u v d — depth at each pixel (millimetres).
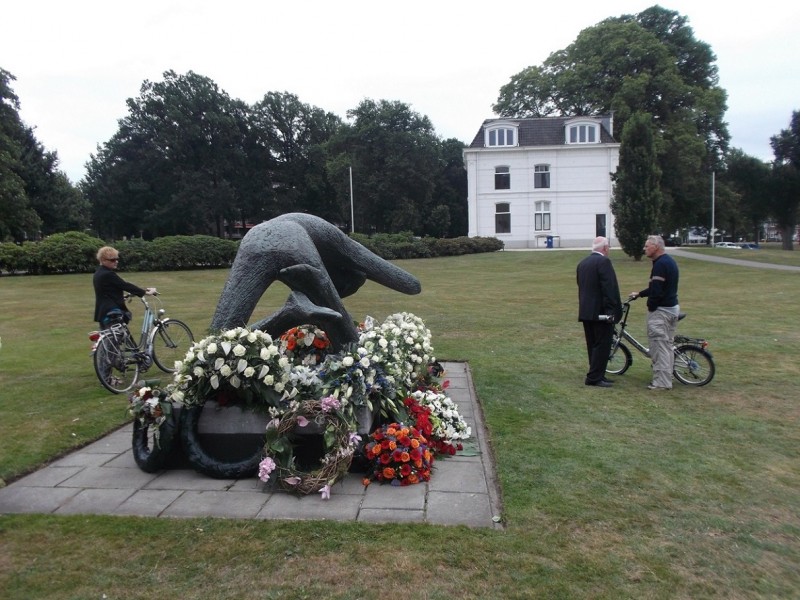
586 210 37688
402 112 45500
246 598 2621
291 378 3953
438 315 12398
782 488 3789
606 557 2947
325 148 49219
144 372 7250
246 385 3934
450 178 55938
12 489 3812
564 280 20078
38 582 2754
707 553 2998
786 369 7195
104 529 3238
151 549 3027
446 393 6195
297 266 4367
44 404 5840
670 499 3615
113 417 5383
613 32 37312
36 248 24234
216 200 48344
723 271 21797
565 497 3621
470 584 2713
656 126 35469
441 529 3211
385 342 4637
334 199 56062
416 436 4059
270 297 16156
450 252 34000
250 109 53625
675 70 36156
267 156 54000
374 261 5449
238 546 3043
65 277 23109
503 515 3373
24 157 44750
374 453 3850
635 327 10422
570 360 7906
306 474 3693
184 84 50531
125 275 24219
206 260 27281
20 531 3227
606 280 6250
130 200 51688
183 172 49219
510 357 8125
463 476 3975
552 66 41688
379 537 3123
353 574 2795
